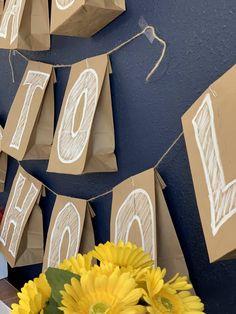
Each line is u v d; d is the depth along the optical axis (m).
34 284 0.49
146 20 0.68
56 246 0.91
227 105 0.48
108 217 0.83
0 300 1.09
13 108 1.02
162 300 0.46
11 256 1.07
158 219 0.67
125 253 0.51
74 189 0.93
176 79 0.64
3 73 1.18
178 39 0.63
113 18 0.73
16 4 0.92
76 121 0.80
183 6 0.61
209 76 0.59
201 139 0.52
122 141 0.76
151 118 0.70
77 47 0.86
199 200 0.51
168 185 0.68
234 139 0.46
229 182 0.46
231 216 0.45
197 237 0.64
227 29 0.56
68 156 0.80
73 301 0.44
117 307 0.43
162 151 0.69
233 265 0.60
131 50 0.71
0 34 0.98
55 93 0.95
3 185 1.25
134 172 0.75
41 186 1.03
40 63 0.96
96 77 0.77
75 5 0.69
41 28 0.91
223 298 0.61
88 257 0.54
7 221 1.12
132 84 0.72
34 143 0.95
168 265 0.66
